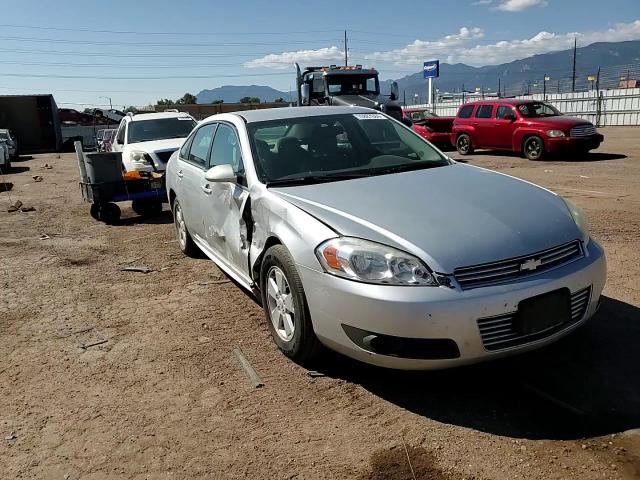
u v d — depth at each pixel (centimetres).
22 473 277
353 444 285
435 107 3791
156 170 1074
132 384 359
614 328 394
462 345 289
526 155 1555
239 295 514
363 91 1695
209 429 305
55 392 355
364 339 305
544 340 307
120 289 552
